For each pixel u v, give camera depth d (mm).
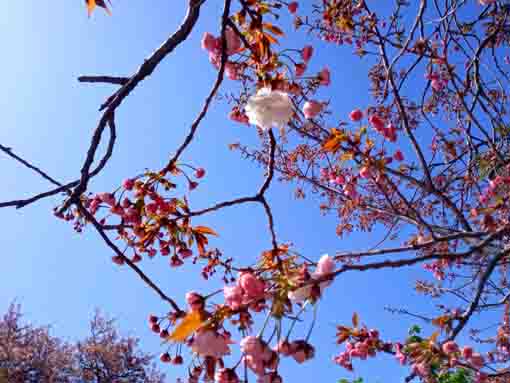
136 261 3318
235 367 1743
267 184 2633
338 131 3486
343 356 3525
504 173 4520
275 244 2361
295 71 2705
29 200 2176
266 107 2467
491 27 5438
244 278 1781
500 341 5789
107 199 2943
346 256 2508
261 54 2564
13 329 17531
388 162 3779
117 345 19375
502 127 4629
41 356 17594
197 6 1916
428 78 5164
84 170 2125
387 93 5105
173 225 3053
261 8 2529
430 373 3113
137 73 1939
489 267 2508
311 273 1915
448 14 4664
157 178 2959
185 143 2350
